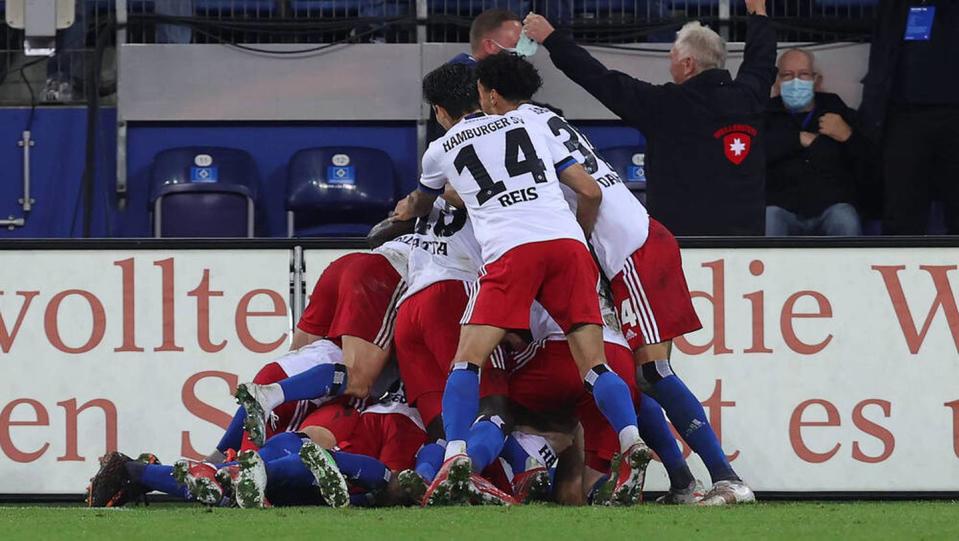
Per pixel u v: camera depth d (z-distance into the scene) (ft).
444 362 68.33
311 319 73.20
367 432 68.85
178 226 107.14
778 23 109.81
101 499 65.67
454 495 60.90
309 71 111.86
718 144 86.69
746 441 76.79
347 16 112.47
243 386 64.49
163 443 77.36
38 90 111.14
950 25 99.66
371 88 111.65
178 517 56.70
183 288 77.51
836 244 76.89
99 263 77.51
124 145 110.73
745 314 77.00
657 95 86.89
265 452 65.46
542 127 67.77
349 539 48.91
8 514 60.54
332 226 109.29
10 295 77.36
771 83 88.89
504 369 68.54
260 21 111.34
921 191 100.32
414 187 111.24
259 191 110.11
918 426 76.84
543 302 65.41
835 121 100.68
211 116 111.45
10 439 77.25
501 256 64.59
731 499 65.98
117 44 111.14
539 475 66.39
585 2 110.73
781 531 51.72
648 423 68.85
